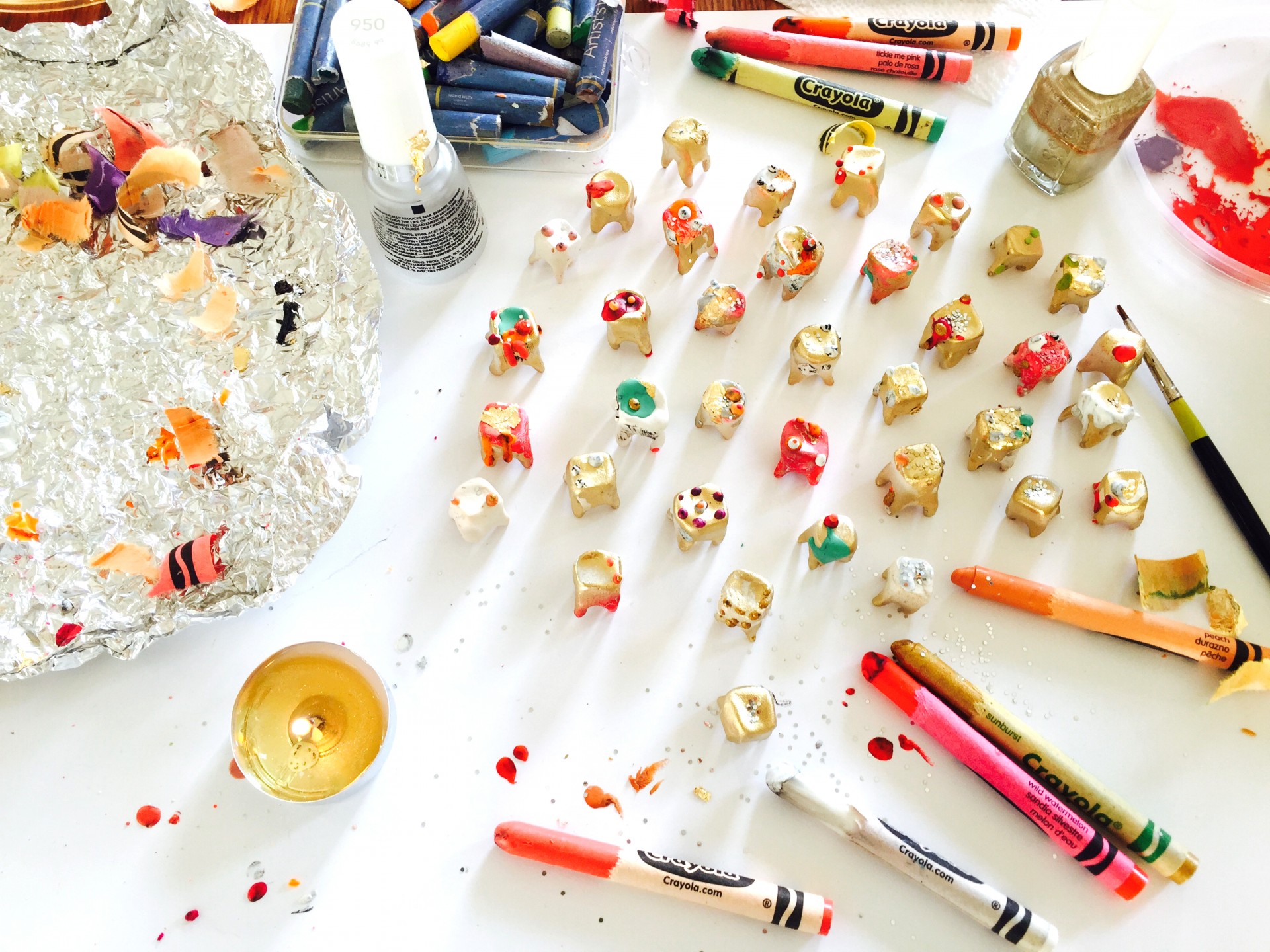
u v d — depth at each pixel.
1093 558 0.68
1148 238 0.76
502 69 0.75
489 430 0.66
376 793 0.62
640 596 0.67
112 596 0.61
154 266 0.66
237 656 0.65
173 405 0.65
